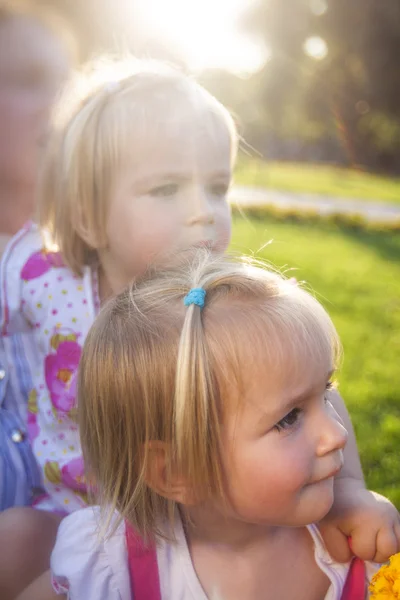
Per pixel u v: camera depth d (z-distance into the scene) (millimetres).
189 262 1434
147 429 1267
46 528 1743
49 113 2373
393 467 2662
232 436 1231
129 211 1774
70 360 1903
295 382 1223
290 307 1260
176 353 1235
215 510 1340
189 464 1232
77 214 1871
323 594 1447
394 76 21328
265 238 8109
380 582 1241
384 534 1412
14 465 1913
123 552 1417
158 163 1744
